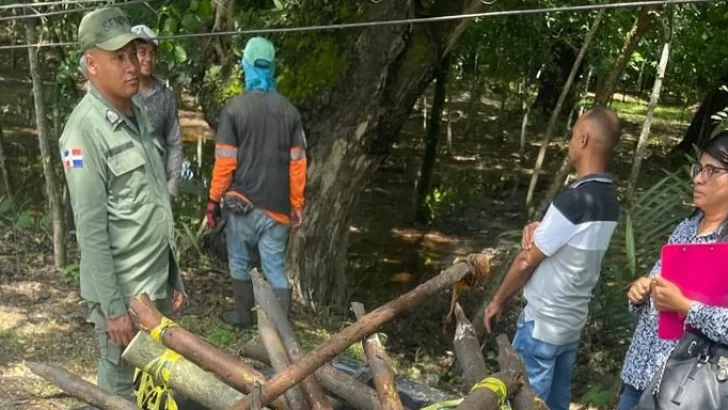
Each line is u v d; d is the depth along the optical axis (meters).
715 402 2.61
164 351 2.11
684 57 9.71
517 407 1.95
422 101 15.11
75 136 2.78
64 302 5.13
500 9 7.58
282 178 4.69
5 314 4.87
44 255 5.94
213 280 5.84
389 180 11.61
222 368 2.07
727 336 2.59
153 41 4.36
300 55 5.77
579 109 12.74
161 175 3.06
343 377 2.15
